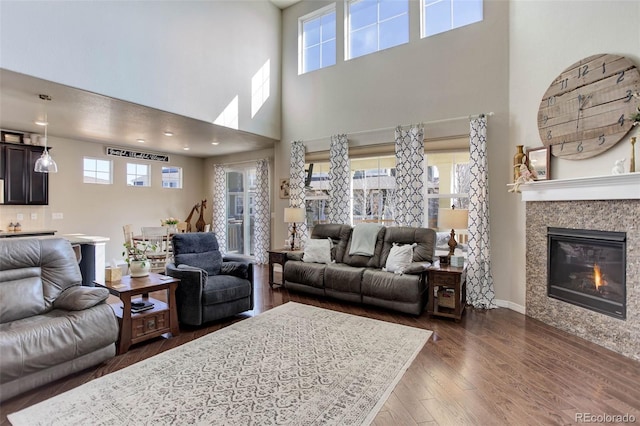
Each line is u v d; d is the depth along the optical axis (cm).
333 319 362
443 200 496
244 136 586
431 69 462
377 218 541
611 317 288
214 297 346
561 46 341
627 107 283
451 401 211
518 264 398
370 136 520
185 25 450
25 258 267
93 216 652
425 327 341
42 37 319
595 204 304
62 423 188
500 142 414
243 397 213
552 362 264
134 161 715
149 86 409
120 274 315
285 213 539
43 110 425
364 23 534
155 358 268
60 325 232
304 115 592
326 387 225
